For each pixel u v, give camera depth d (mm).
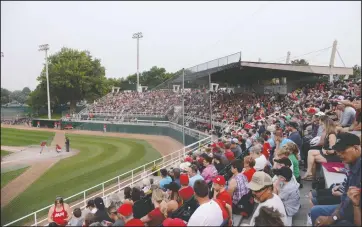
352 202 3584
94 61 82312
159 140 36938
